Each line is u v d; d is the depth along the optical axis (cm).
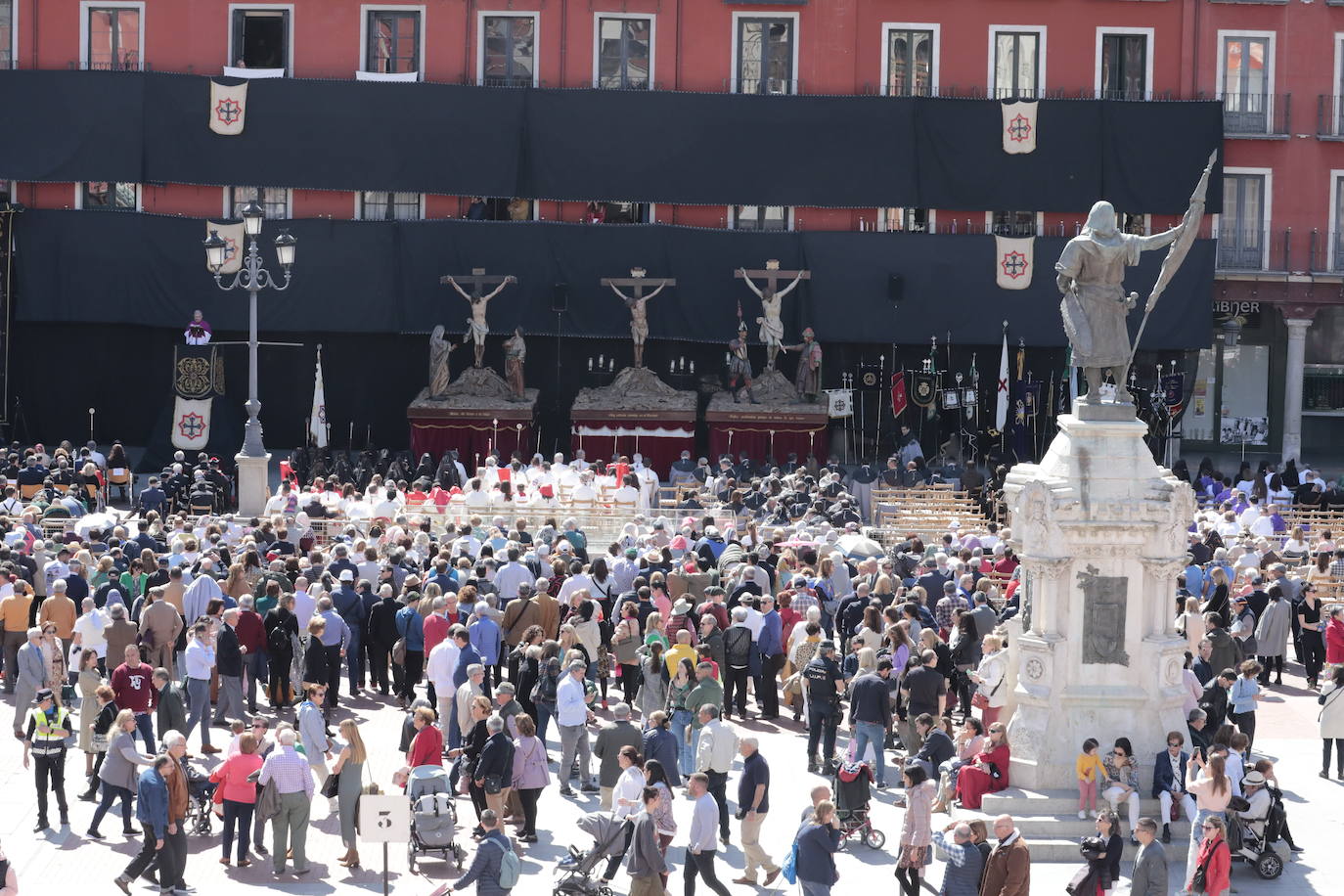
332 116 6369
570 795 3016
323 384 6544
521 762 2739
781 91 6519
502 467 5641
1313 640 3881
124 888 2484
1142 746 2842
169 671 3222
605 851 2452
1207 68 6525
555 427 6612
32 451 5244
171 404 6259
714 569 3675
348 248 6397
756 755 2620
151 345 6462
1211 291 6359
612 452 6272
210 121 6338
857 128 6397
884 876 2653
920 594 3344
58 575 3572
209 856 2702
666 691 3162
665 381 6588
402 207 6519
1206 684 3203
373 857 2716
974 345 6519
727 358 6569
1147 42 6531
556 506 4912
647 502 5238
